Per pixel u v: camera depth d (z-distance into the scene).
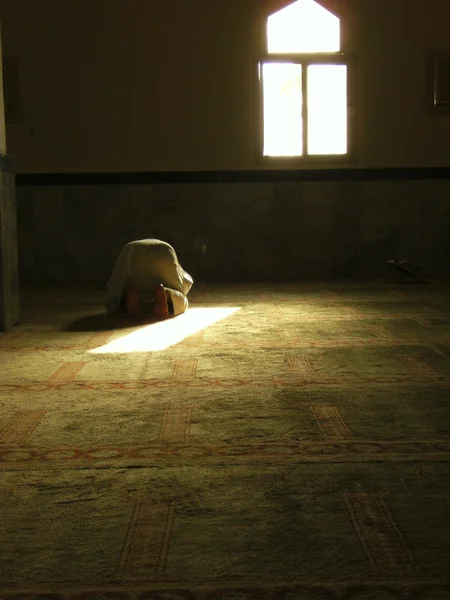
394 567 2.16
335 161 10.68
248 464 3.03
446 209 10.70
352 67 10.56
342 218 10.73
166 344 5.67
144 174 10.64
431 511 2.55
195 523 2.47
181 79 10.55
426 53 10.54
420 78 10.58
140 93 10.55
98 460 3.09
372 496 2.69
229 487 2.78
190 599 2.00
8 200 6.54
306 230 10.73
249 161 10.65
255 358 5.11
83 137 10.61
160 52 10.50
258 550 2.27
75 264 10.77
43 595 2.03
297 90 10.59
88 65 10.51
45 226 10.72
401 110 10.62
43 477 2.90
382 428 3.50
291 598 2.00
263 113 10.62
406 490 2.74
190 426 3.55
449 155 10.67
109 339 5.92
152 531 2.41
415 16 10.49
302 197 10.68
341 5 10.45
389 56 10.55
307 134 10.65
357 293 8.84
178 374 4.64
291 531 2.40
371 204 10.70
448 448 3.21
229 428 3.52
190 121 10.60
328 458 3.09
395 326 6.40
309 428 3.51
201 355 5.23
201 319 6.91
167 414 3.75
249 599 2.00
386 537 2.35
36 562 2.21
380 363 4.92
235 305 7.89
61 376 4.64
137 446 3.26
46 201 10.66
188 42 10.49
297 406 3.89
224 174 10.64
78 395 4.16
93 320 6.97
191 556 2.24
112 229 10.72
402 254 10.76
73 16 10.44
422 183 10.68
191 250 10.74
